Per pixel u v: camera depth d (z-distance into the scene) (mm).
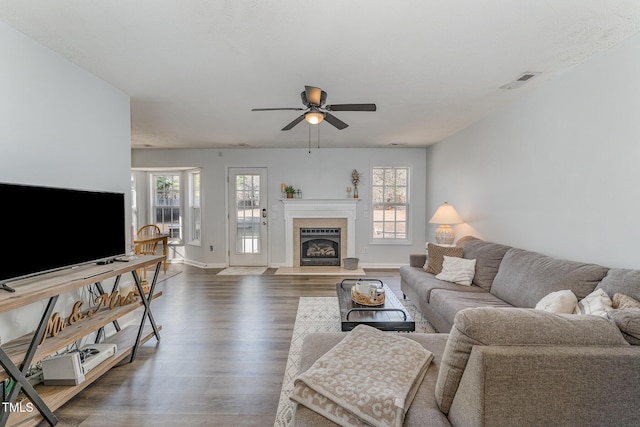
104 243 2477
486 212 3979
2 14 1814
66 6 1743
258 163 6336
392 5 1742
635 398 1060
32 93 2117
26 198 1836
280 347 2811
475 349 1064
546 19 1885
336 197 6352
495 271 3195
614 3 1727
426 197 6289
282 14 1824
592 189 2408
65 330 2029
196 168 6566
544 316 1155
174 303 4086
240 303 4074
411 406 1260
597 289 1993
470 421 1061
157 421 1851
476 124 4238
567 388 1041
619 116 2184
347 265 6074
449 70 2621
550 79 2818
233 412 1931
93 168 2680
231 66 2525
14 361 1653
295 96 3244
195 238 6934
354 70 2615
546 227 2910
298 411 1264
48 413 1763
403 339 1777
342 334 1970
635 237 2082
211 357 2625
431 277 3611
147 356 2645
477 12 1814
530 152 3131
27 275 1829
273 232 6398
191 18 1865
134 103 3430
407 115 3959
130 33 2031
